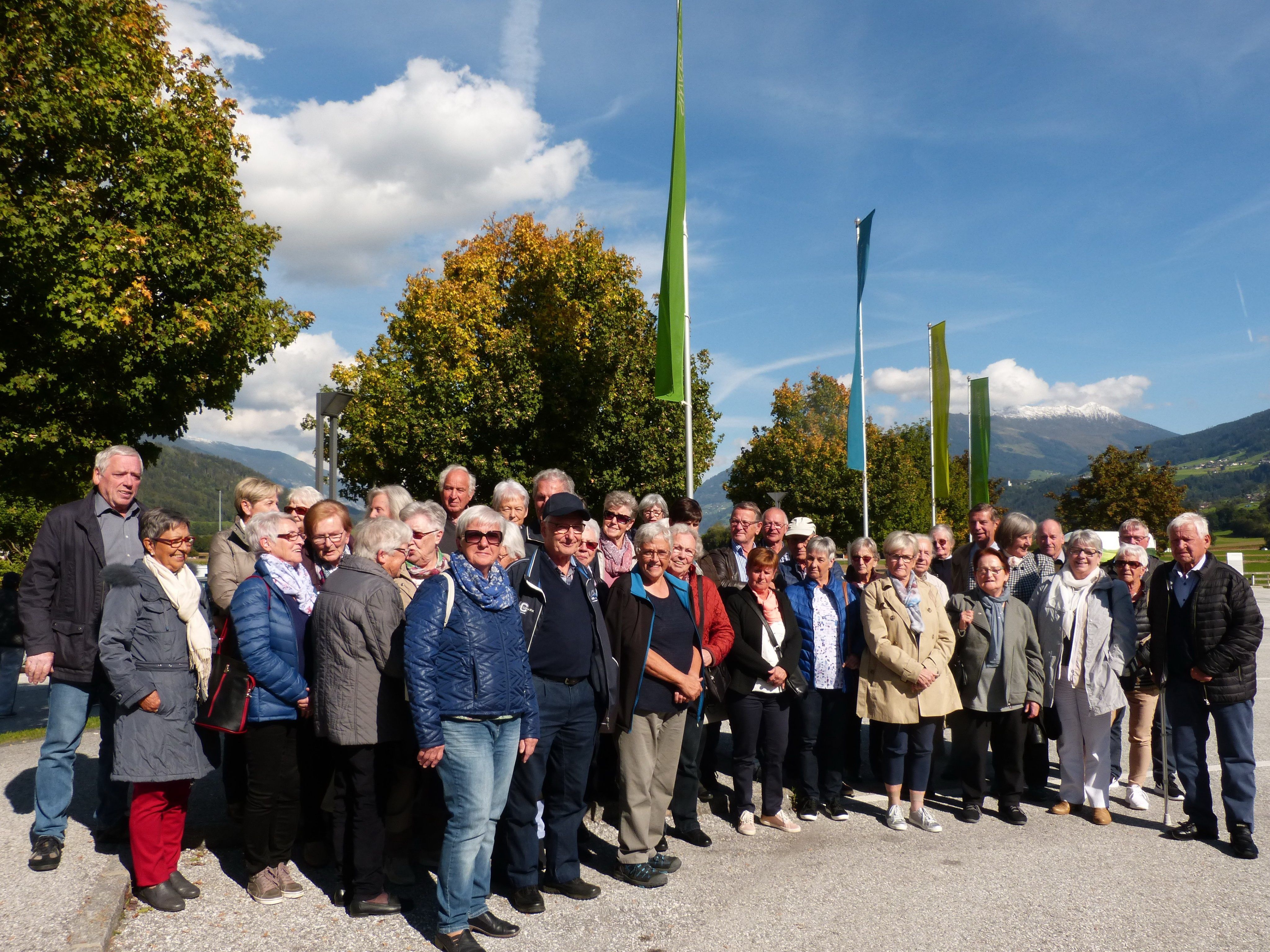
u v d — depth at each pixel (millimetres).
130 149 12914
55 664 4383
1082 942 3951
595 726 4469
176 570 4086
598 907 4262
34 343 12406
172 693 3947
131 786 4059
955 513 52688
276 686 3953
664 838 4852
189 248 13328
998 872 4848
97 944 3490
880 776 6859
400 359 25203
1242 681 5293
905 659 5523
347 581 4031
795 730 5992
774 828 5652
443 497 6277
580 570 4504
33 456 13141
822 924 4105
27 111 11305
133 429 14055
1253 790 5262
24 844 4543
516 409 23000
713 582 5582
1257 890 4629
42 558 4363
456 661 3762
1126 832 5648
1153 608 5719
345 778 4027
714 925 4078
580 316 24703
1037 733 6121
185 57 14516
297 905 4098
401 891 4352
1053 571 6770
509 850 4246
